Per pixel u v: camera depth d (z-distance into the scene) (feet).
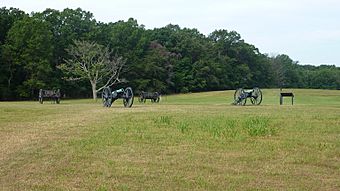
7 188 22.36
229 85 300.81
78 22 238.07
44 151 30.14
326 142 31.94
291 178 23.38
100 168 25.72
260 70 337.52
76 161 27.35
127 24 264.11
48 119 50.49
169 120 44.06
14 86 198.59
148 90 247.70
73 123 44.55
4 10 219.20
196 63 279.49
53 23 229.25
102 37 243.40
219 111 58.39
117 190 21.80
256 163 26.40
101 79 195.31
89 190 21.93
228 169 25.16
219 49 315.17
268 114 51.42
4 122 47.47
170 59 265.54
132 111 59.57
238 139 33.09
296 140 32.71
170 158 27.78
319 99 137.80
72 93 228.63
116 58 216.74
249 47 329.93
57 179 23.80
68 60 201.46
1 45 195.72
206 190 21.61
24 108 67.36
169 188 21.95
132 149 30.32
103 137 34.96
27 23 196.13
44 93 112.98
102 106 80.59
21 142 33.73
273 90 196.34
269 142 32.09
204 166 25.81
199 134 35.47
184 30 338.95
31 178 24.06
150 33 288.10
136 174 24.35
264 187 21.90
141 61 252.21
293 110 59.82
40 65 190.70
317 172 24.47
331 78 383.45
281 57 402.11
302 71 400.88
